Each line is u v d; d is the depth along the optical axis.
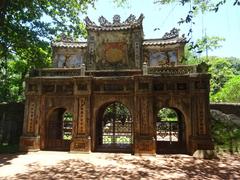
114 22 21.58
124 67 20.77
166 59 21.58
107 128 25.84
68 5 18.39
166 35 22.22
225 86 38.03
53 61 23.64
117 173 11.82
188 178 11.02
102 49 21.34
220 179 10.91
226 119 18.58
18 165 13.42
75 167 13.09
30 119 18.48
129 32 21.23
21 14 16.95
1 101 27.84
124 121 25.02
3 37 17.34
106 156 16.38
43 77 18.61
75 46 23.58
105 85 18.30
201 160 15.41
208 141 16.44
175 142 18.62
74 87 18.27
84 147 17.42
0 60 21.78
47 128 18.92
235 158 16.25
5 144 20.39
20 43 17.86
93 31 21.52
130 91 17.86
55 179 10.59
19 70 26.03
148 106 17.28
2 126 21.06
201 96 17.09
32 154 17.05
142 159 15.47
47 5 17.56
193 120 16.94
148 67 18.23
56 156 16.36
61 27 18.69
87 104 17.94
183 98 17.48
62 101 18.67
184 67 17.94
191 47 8.23
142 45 21.69
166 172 12.16
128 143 21.19
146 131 17.00
